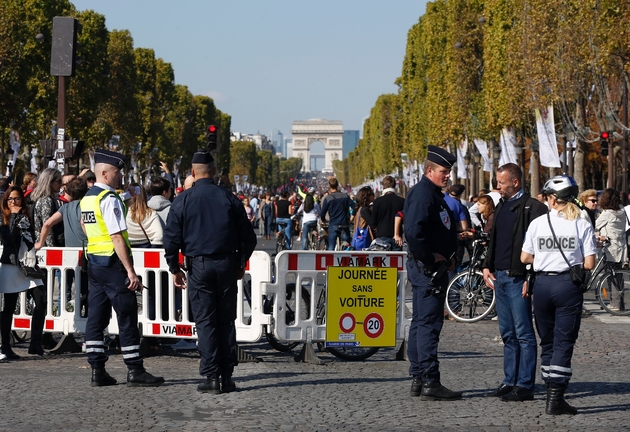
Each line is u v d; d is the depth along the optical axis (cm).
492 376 1409
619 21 3666
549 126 4212
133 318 1318
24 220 1544
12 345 1739
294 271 1548
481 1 6431
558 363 1145
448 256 1223
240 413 1148
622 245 2181
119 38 8406
